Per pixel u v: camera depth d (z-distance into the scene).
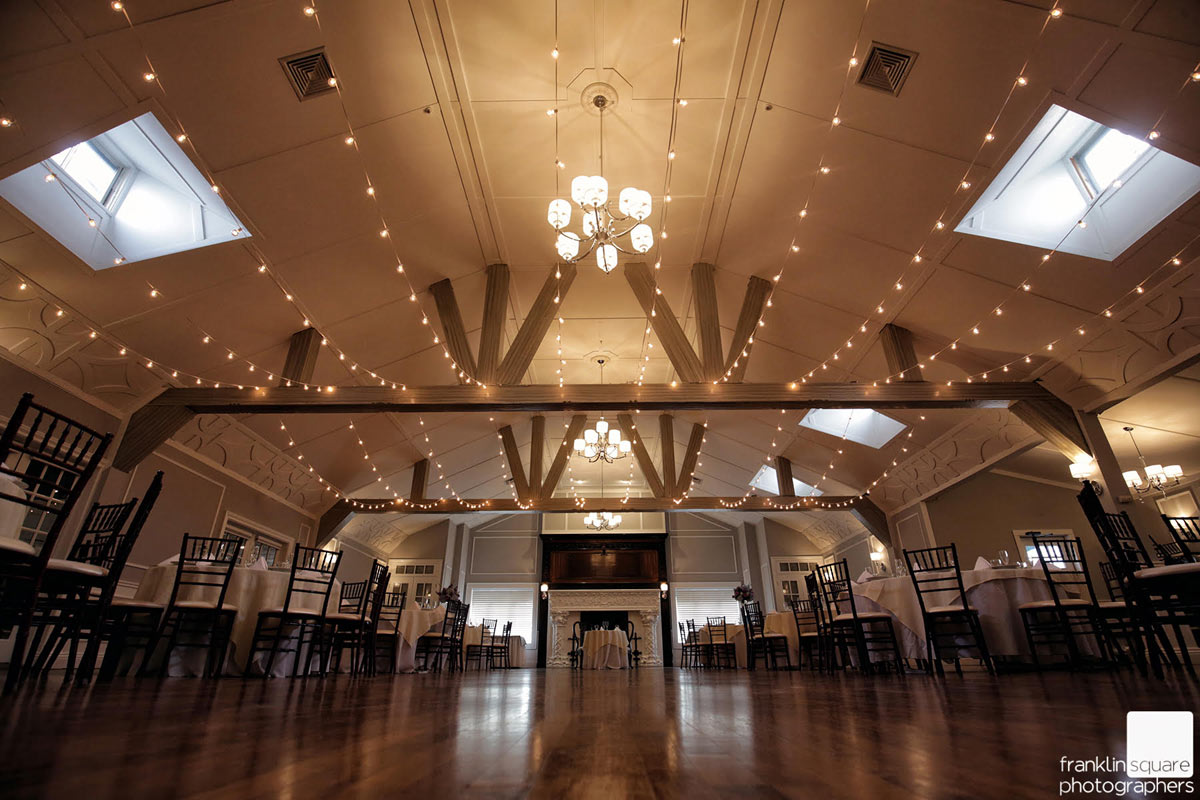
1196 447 6.77
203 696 1.93
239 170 4.27
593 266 6.58
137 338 5.10
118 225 4.52
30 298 4.32
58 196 4.09
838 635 5.07
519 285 6.86
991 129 4.06
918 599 4.05
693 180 5.39
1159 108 3.58
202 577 3.94
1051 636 4.36
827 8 3.82
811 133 4.62
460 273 6.43
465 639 8.32
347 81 4.10
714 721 1.28
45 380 4.82
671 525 13.09
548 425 10.32
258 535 7.98
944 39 3.72
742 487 11.73
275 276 5.23
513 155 5.12
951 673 3.82
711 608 12.46
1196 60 3.30
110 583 2.60
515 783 0.65
